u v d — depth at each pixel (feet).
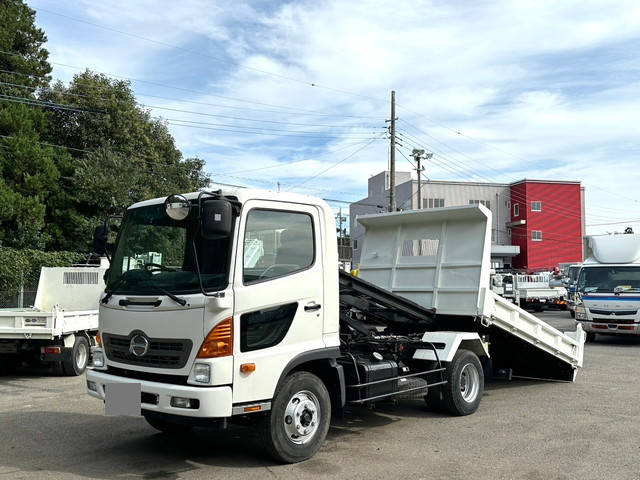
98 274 46.78
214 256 17.94
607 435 22.44
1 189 72.49
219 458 19.77
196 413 16.83
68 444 21.65
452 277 27.96
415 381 23.98
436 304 28.30
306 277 19.79
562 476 17.78
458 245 28.04
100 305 20.08
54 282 44.93
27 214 74.49
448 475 17.84
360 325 24.86
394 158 108.06
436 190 178.09
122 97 95.35
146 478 17.81
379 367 22.24
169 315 17.83
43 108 89.56
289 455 18.75
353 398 21.54
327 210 21.03
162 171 96.17
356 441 21.76
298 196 20.17
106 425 24.58
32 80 87.86
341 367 20.61
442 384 25.29
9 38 84.94
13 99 79.82
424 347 25.85
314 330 19.94
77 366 39.32
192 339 17.31
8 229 75.77
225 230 16.78
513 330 29.37
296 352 19.12
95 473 18.31
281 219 19.45
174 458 19.83
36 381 36.83
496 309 27.81
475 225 27.63
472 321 27.91
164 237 19.07
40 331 36.17
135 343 18.54
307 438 19.33
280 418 18.54
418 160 129.70
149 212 19.95
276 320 18.79
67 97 92.79
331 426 24.08
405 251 30.32
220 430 23.50
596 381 34.55
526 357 33.06
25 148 77.46
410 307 27.43
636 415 25.77
